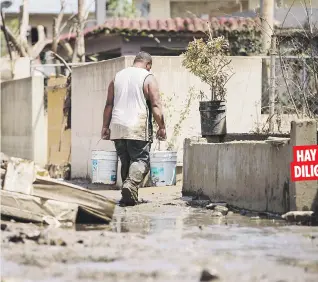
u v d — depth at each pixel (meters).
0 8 56.44
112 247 16.44
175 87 35.22
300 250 16.20
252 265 14.46
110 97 27.80
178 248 16.39
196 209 24.86
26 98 48.62
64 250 15.95
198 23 52.44
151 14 65.44
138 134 27.00
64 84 44.53
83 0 52.28
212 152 26.38
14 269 14.00
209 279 13.00
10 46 56.31
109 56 57.34
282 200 22.08
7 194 20.86
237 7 63.12
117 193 31.59
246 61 35.72
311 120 21.38
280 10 46.19
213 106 31.62
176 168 34.81
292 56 33.94
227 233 18.86
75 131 41.25
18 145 50.56
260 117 35.78
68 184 21.16
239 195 24.48
